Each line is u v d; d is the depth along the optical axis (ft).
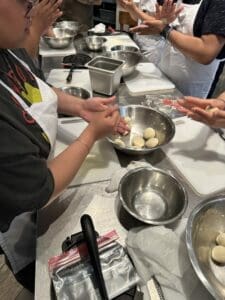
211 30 3.69
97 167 2.65
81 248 1.86
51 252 1.90
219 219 2.10
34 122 1.95
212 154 2.89
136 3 5.51
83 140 2.23
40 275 1.76
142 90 3.88
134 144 2.89
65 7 6.94
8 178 1.49
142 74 4.34
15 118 1.68
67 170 1.99
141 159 2.81
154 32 4.17
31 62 2.69
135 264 1.82
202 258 1.90
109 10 8.29
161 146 2.77
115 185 2.42
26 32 1.60
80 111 2.79
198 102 2.83
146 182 2.44
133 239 1.94
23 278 2.82
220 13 3.57
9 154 1.45
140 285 1.73
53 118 2.29
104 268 1.77
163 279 1.75
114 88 3.80
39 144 1.94
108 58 3.81
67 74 4.24
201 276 1.55
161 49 5.18
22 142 1.55
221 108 2.82
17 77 2.04
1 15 1.35
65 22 5.96
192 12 4.17
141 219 2.02
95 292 1.64
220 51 3.99
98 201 2.30
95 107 2.74
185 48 3.91
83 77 4.18
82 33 5.95
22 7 1.42
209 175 2.64
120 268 1.78
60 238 2.00
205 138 3.10
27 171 1.56
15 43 1.52
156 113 3.12
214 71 4.68
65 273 1.72
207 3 3.76
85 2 7.06
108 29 6.21
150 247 1.87
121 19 6.66
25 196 1.59
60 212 2.19
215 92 6.03
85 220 1.91
